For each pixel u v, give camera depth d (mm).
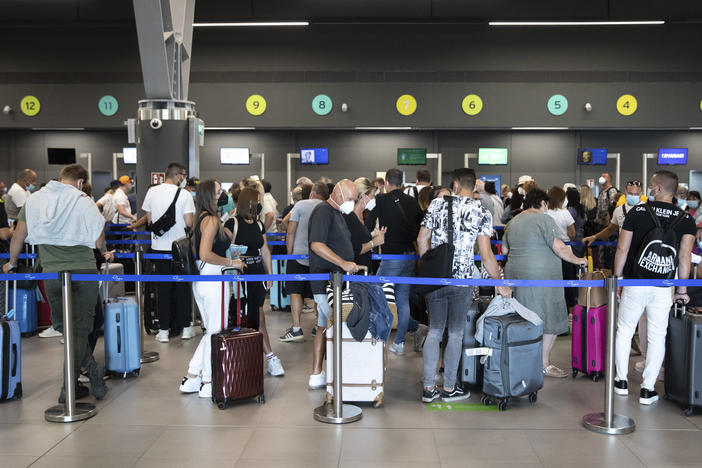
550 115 17812
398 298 5961
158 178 8320
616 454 3641
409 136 18875
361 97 17891
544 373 5340
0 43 17969
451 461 3539
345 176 18984
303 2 17469
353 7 17453
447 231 4422
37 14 17484
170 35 8367
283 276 4422
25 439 3889
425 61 17844
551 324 5219
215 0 17469
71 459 3580
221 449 3719
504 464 3502
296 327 6652
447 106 17844
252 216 5363
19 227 4867
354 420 4199
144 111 8422
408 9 17438
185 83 9062
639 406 4523
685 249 4430
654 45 17625
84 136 19016
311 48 17875
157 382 5156
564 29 17656
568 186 8180
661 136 18625
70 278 4250
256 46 17859
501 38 17750
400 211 5793
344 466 3471
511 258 5223
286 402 4602
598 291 5160
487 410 4418
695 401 4230
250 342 4496
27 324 6961
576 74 17734
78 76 18016
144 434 3969
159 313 6609
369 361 4441
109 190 11547
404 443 3805
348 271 4383
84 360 4598
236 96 17922
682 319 4340
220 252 4797
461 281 4348
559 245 5055
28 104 18047
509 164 18812
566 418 4258
